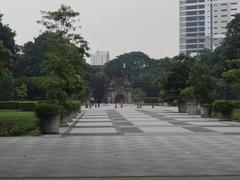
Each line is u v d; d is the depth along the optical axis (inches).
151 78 6215.6
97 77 6353.3
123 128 1400.1
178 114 2460.6
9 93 2795.3
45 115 1187.3
